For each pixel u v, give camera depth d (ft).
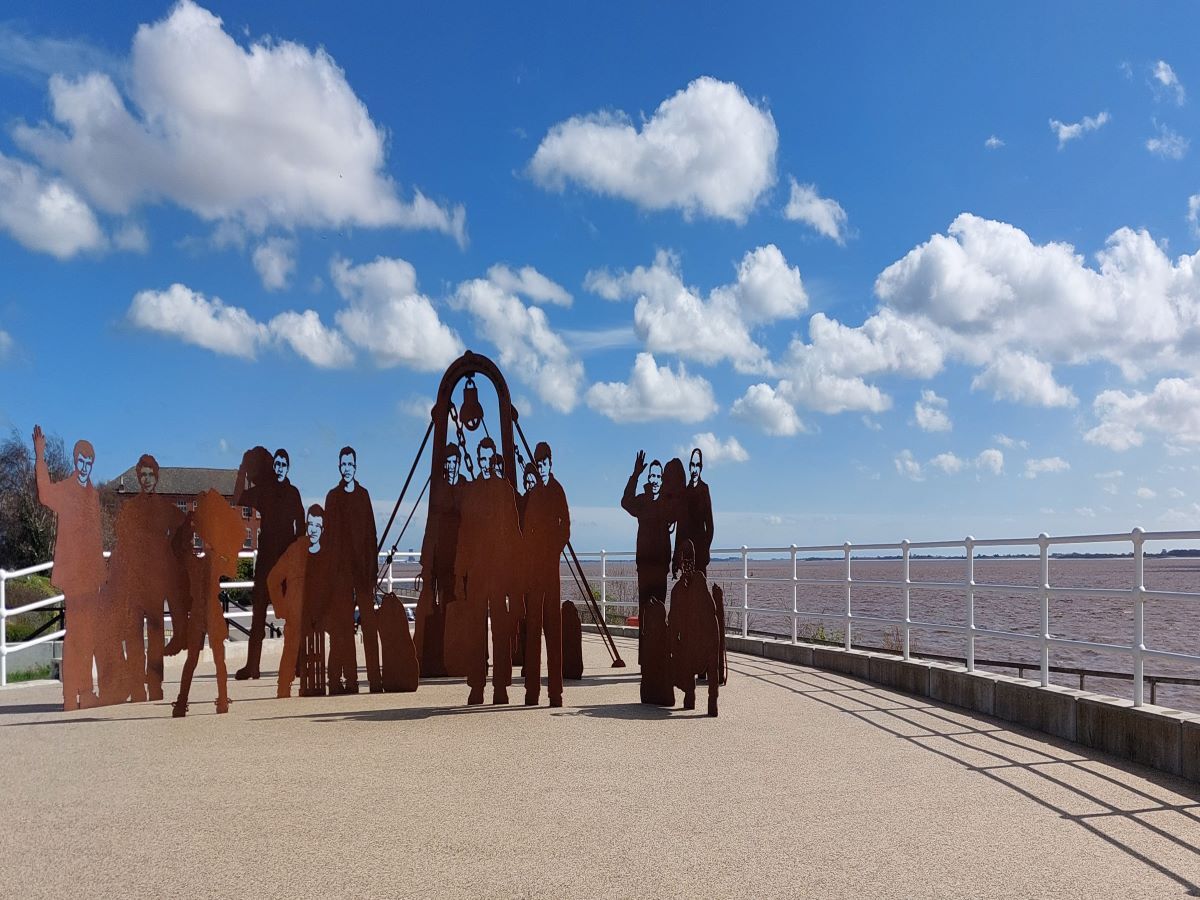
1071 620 130.62
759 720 36.35
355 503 45.80
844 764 28.22
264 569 50.75
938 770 27.32
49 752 30.78
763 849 20.02
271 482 50.42
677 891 17.58
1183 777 26.22
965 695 38.75
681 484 48.80
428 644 52.13
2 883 18.13
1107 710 29.66
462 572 42.04
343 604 45.03
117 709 40.16
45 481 39.96
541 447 42.09
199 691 45.83
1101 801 23.82
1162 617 134.62
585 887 17.79
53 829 21.70
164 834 21.20
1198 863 19.10
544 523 42.01
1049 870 18.67
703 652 38.65
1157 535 28.50
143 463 41.81
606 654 63.21
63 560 40.09
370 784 25.91
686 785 25.67
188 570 39.22
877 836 20.92
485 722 36.58
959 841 20.53
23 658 56.80
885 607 156.87
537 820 22.22
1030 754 29.58
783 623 112.16
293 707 40.81
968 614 39.22
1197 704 58.49
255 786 25.73
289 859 19.42
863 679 48.21
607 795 24.59
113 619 40.91
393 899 17.19
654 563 49.39
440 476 52.75
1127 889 17.63
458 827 21.65
